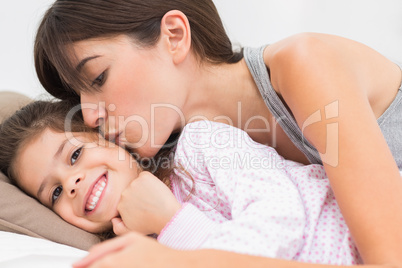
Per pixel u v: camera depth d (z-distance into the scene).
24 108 1.12
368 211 0.64
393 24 1.64
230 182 0.86
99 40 0.90
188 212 0.81
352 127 0.69
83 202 0.93
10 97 1.33
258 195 0.80
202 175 0.93
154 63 0.93
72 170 0.95
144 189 0.90
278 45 0.93
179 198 0.96
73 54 0.91
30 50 1.69
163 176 1.00
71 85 0.94
